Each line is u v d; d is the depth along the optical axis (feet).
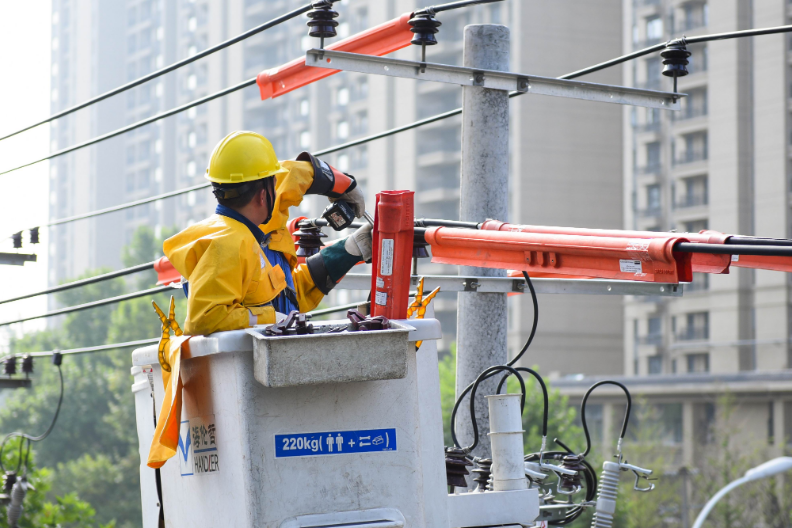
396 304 16.10
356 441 12.98
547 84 24.77
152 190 486.38
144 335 242.17
